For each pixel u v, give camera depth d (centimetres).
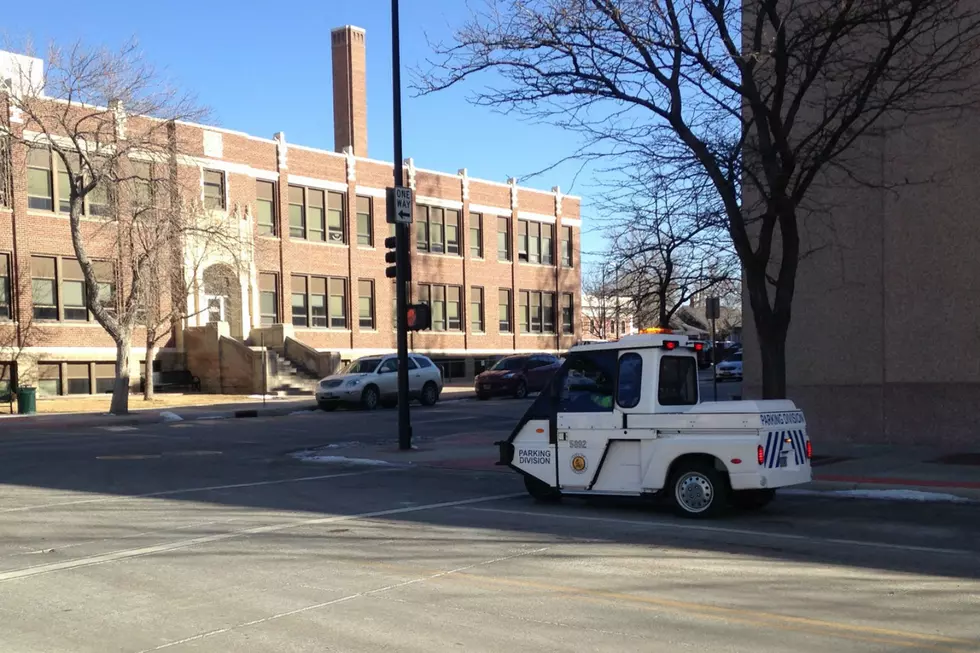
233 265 3797
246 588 698
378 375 3023
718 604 639
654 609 627
